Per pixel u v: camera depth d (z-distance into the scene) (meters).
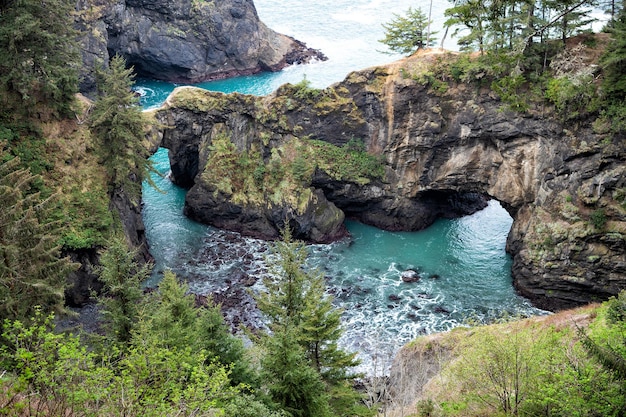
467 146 67.88
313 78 110.00
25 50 54.41
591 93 56.56
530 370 24.59
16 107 57.41
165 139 76.56
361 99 70.94
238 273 65.06
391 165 72.69
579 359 24.05
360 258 69.00
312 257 69.00
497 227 75.31
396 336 55.41
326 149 72.75
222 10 112.50
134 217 66.69
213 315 29.22
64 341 18.77
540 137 61.22
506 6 59.56
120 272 33.44
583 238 57.72
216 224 74.88
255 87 110.94
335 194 74.25
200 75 114.94
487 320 57.97
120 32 107.06
